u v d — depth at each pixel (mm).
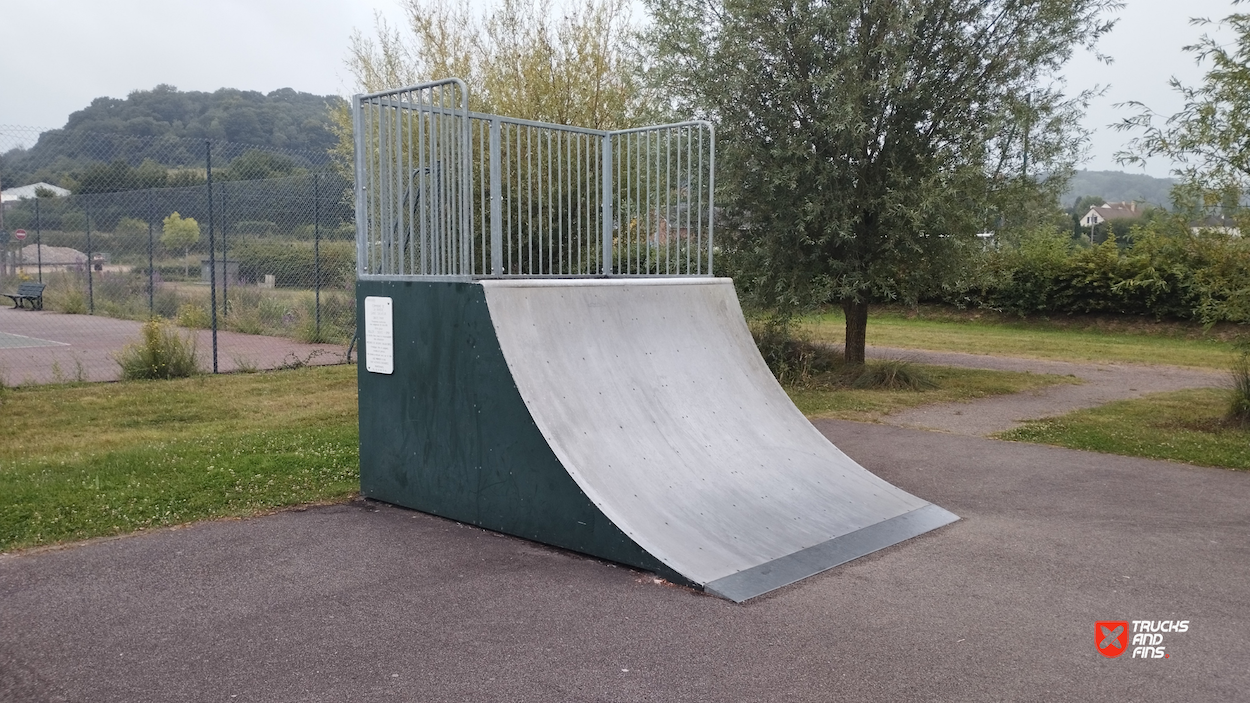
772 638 3404
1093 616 3695
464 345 4910
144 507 5152
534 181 8359
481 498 4891
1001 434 8273
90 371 11680
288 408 8875
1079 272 21281
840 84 10594
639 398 5273
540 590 3900
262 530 4848
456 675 3049
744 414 5809
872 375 11789
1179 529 5102
